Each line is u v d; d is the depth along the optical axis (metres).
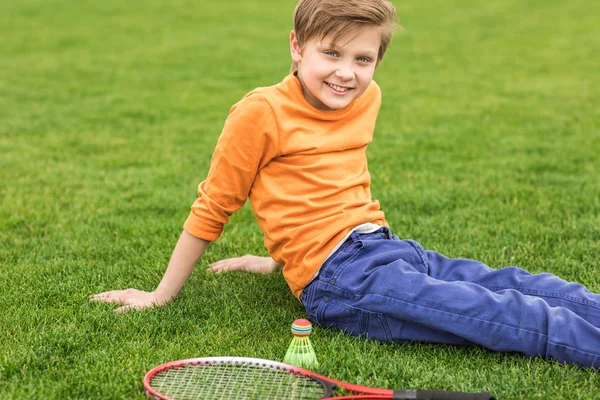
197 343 3.62
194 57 16.14
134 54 16.44
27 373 3.27
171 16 22.22
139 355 3.45
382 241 3.80
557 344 3.32
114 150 8.55
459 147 8.55
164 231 5.53
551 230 5.46
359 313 3.65
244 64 15.38
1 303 4.11
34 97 11.85
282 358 3.47
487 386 3.16
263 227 4.01
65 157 8.14
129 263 4.84
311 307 3.83
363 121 4.12
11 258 4.92
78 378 3.21
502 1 24.88
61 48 17.00
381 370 3.34
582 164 7.71
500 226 5.59
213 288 4.36
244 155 3.88
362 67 3.80
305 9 3.76
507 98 11.84
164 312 3.94
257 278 4.56
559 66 14.94
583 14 21.94
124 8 23.44
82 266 4.74
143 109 11.03
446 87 12.92
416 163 7.79
